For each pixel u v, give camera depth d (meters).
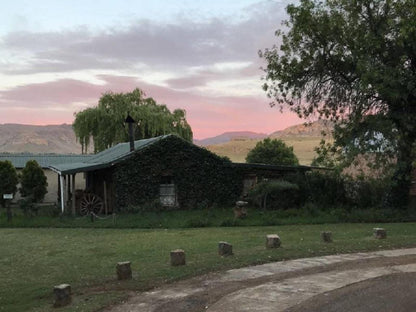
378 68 21.09
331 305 7.46
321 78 24.75
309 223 22.33
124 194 27.67
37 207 26.11
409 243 13.63
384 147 22.50
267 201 27.66
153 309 7.58
